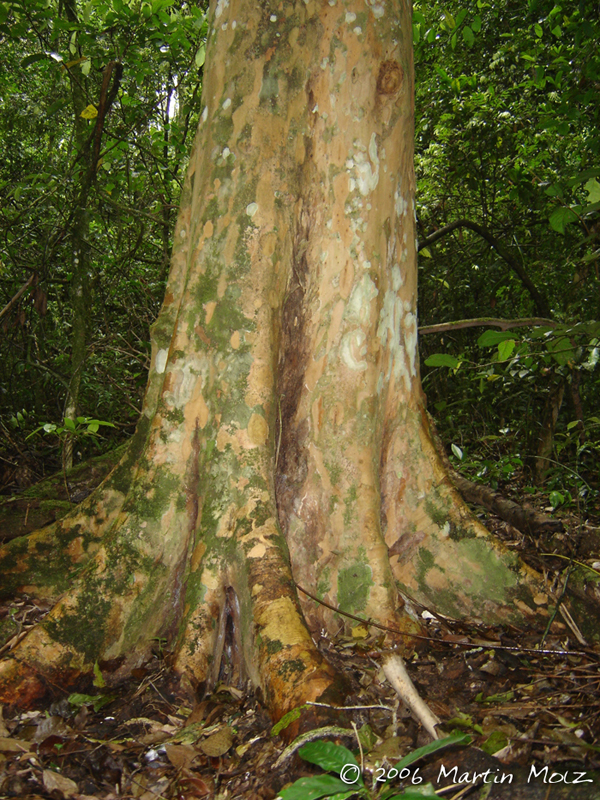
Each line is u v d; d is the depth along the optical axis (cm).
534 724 187
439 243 721
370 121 265
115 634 235
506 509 380
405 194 285
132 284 592
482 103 595
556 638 254
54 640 226
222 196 263
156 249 656
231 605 239
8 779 175
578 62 502
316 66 263
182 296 269
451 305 674
